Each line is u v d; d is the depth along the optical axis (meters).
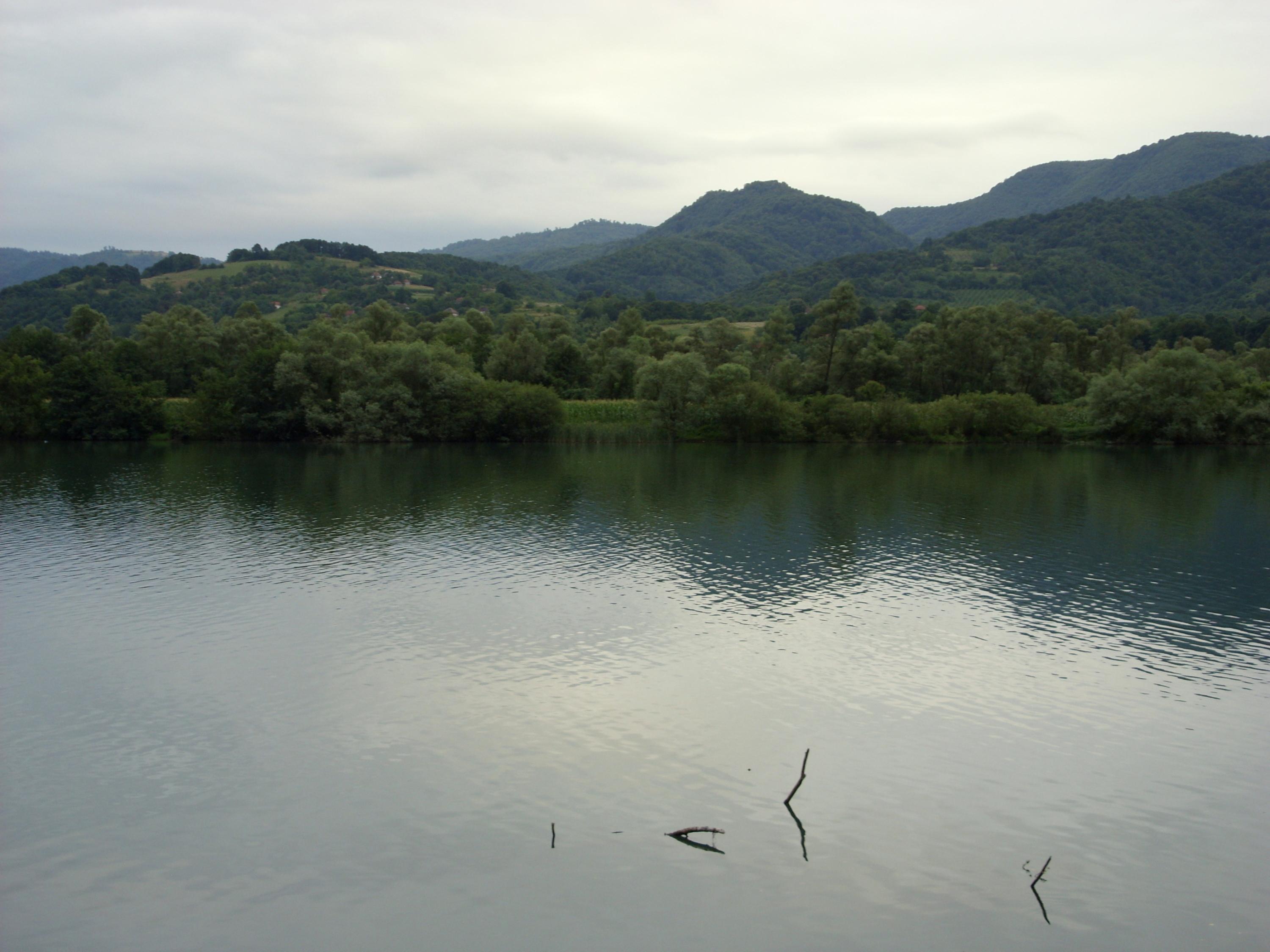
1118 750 27.41
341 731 28.22
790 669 33.75
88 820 23.23
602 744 27.41
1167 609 41.88
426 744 27.36
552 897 20.05
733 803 24.02
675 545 55.44
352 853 21.70
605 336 173.75
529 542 56.34
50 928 19.06
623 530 60.59
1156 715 29.91
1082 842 22.41
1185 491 80.69
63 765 26.09
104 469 93.06
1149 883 20.78
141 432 125.56
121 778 25.31
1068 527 62.53
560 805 23.84
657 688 31.84
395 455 111.38
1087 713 30.11
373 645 36.12
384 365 130.38
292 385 124.38
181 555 51.84
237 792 24.55
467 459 106.38
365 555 52.09
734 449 122.12
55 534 57.75
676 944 18.53
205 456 107.69
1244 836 22.73
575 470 95.38
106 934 18.84
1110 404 127.81
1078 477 91.56
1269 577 47.91
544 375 151.25
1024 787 25.09
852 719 29.36
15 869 21.11
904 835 22.61
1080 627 39.22
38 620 39.19
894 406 128.88
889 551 54.06
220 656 34.78
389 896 20.09
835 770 25.91
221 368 137.88
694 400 129.88
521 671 33.31
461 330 171.75
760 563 50.78
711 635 37.72
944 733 28.42
